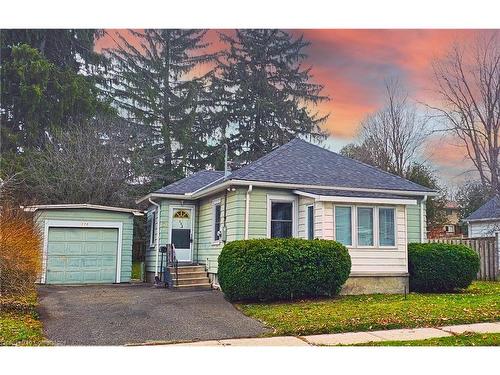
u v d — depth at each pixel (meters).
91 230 19.91
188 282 16.83
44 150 28.28
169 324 9.69
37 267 13.24
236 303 12.26
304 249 12.77
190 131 36.06
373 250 14.34
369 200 14.24
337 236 14.09
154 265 20.22
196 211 19.75
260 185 14.70
